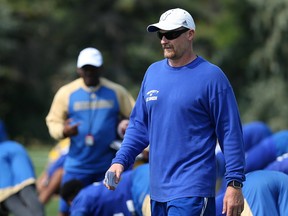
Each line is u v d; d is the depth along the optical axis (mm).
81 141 25812
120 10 118625
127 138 17516
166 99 16766
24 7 115312
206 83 16594
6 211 24188
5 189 23656
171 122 16703
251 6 110875
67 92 25984
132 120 17656
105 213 21906
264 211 18156
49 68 115250
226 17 113938
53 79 115688
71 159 26062
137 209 21688
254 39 112000
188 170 16578
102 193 21844
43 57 115062
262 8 109125
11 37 112188
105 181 17031
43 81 113938
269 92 108000
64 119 26156
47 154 65938
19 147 24219
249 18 112188
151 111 16984
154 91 16906
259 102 108312
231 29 113188
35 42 115312
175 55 16766
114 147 25859
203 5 123375
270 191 18406
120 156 17281
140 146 17516
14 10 114500
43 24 116875
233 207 16219
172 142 16688
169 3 120125
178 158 16641
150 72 17266
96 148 25812
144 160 25969
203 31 116125
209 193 16562
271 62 108875
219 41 113688
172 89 16750
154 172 16906
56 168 30172
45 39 116812
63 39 118812
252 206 18266
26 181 23609
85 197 21859
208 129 16734
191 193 16438
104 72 115688
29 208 23453
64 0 119312
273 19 108312
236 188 16250
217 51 114188
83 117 25812
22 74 112375
